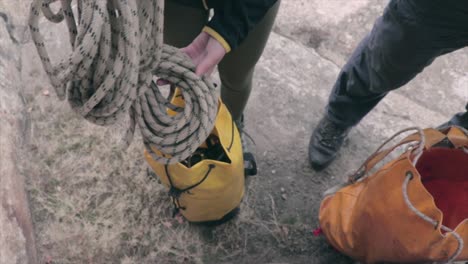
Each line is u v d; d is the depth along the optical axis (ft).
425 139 3.96
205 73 3.39
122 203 5.52
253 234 5.49
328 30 7.22
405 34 3.79
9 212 4.84
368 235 4.21
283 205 5.71
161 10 2.51
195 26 4.18
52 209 5.45
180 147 3.24
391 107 6.56
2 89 5.68
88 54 2.33
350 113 5.31
